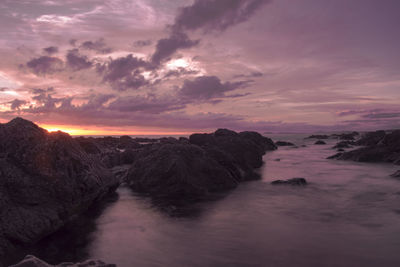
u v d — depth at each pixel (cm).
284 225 818
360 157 2417
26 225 684
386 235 727
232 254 628
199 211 972
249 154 2138
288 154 3316
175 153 1404
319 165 2200
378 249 642
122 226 819
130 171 1461
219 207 1023
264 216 909
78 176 905
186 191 1259
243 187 1378
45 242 706
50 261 607
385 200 1088
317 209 981
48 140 863
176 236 738
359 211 948
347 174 1723
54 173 816
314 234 741
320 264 573
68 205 824
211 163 1420
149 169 1352
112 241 708
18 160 793
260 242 691
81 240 716
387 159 2303
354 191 1251
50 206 773
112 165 2103
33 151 814
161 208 1013
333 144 5450
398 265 565
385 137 2528
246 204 1062
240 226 813
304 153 3450
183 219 882
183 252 640
